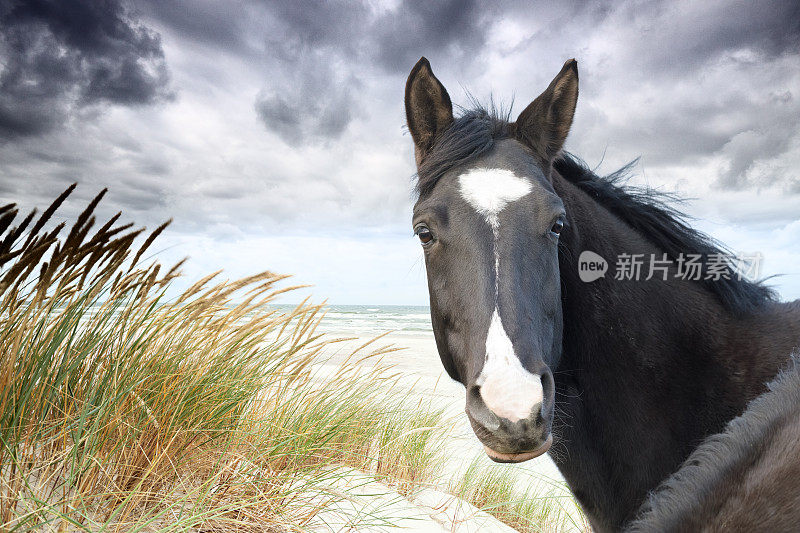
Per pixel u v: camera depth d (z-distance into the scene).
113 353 1.75
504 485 3.68
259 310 2.05
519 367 1.37
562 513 3.88
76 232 1.41
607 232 2.00
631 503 1.83
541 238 1.63
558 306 1.71
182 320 1.86
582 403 1.88
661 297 1.87
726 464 1.04
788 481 0.90
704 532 0.92
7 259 1.29
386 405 3.52
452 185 1.74
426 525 2.10
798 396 1.11
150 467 1.42
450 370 1.85
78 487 1.38
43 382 1.47
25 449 1.35
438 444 3.69
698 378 1.78
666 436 1.78
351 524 1.84
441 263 1.70
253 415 2.09
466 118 1.91
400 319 41.78
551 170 1.96
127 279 1.62
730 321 1.85
